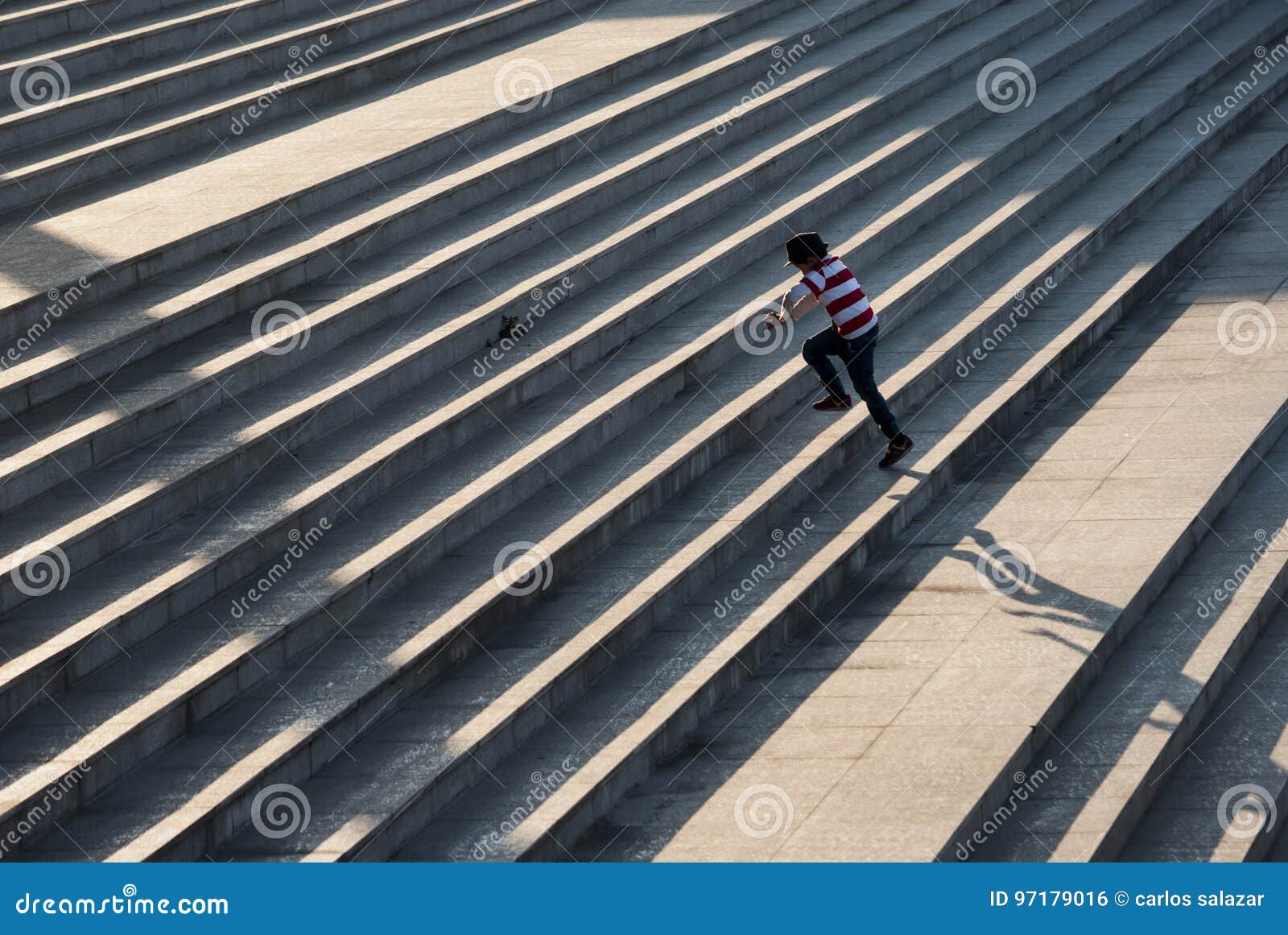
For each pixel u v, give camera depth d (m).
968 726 22.84
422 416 30.03
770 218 40.81
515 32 55.12
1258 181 48.88
